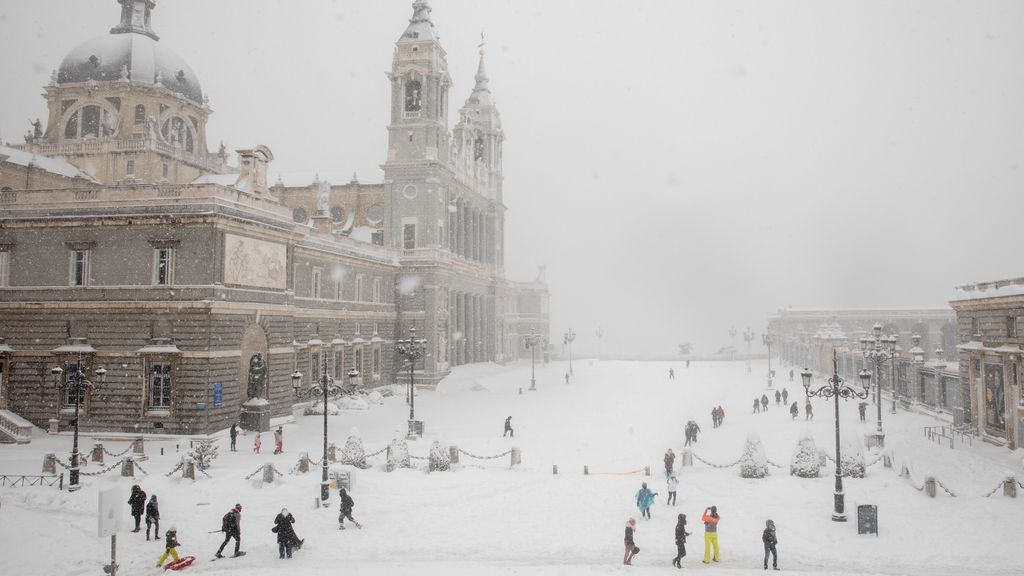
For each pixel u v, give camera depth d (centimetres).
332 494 3294
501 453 4222
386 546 2666
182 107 8750
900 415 6188
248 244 4859
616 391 8062
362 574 2377
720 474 3794
